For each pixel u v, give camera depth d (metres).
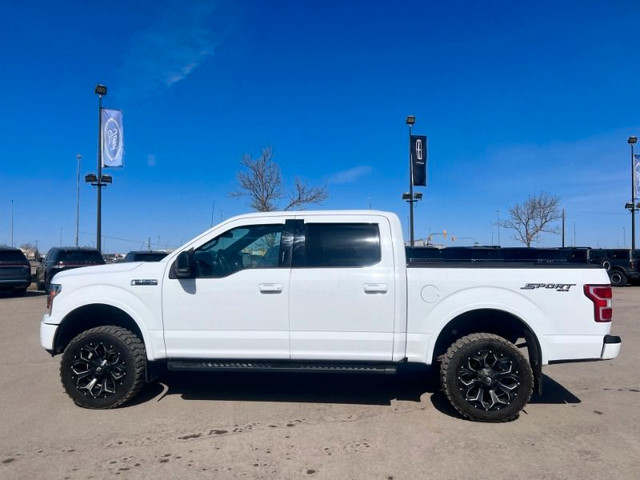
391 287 5.02
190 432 4.63
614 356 4.95
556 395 5.86
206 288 5.20
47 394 5.79
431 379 6.50
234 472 3.84
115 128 21.50
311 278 5.09
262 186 26.38
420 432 4.64
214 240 5.36
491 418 4.87
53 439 4.46
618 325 11.24
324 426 4.79
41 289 20.12
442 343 5.37
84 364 5.30
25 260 17.52
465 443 4.39
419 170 24.19
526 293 4.97
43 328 5.42
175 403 5.48
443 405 5.43
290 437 4.52
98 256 18.42
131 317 5.32
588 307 4.95
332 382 6.37
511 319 5.17
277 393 5.87
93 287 5.36
